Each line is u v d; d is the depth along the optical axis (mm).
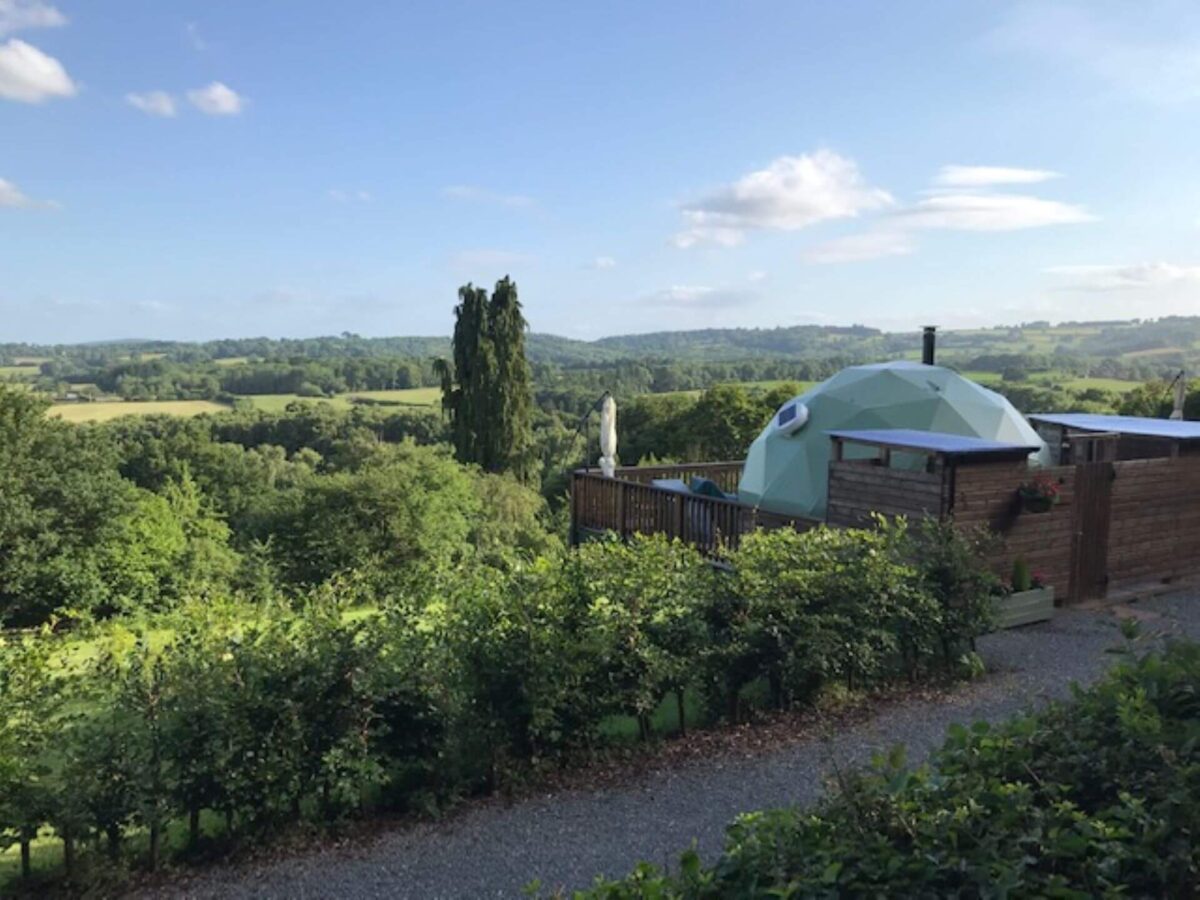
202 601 7379
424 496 31312
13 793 4648
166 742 5012
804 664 6965
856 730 6809
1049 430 14430
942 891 2545
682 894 2760
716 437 42812
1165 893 2598
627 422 49125
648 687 6371
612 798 5770
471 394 44531
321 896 4684
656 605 6707
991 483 9922
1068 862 2664
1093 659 8680
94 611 25094
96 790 4762
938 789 2953
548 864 4949
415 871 4914
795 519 11516
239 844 5172
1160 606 10852
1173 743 3109
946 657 8180
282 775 5207
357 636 5801
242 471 40625
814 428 13562
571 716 6180
